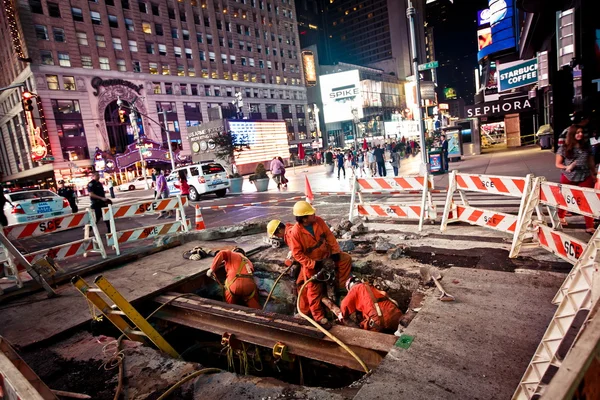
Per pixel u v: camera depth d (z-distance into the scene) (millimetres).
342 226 6496
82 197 37594
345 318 3764
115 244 6750
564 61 11695
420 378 2271
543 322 2725
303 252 4066
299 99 75562
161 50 52531
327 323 3355
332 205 10297
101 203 10133
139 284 4996
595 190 3119
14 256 5070
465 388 2137
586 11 11016
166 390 2645
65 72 42719
